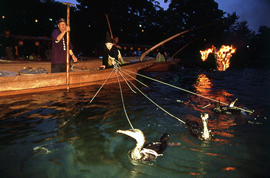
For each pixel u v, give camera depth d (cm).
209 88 869
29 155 296
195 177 253
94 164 278
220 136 373
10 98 601
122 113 495
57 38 702
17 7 3366
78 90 743
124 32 3894
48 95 650
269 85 950
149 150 301
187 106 566
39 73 695
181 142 348
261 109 538
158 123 435
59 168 267
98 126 411
